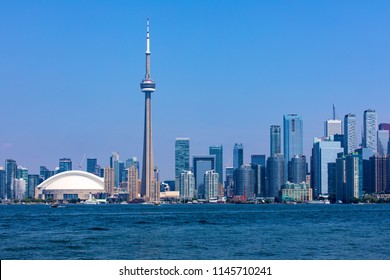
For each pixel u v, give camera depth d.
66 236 183.25
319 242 161.12
